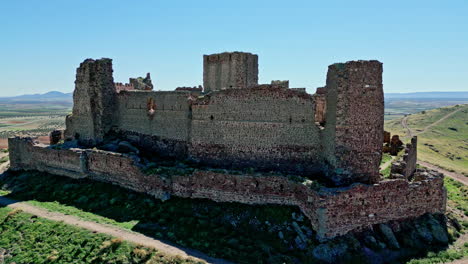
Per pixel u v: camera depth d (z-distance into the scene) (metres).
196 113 38.72
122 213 34.03
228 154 37.03
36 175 47.06
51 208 36.69
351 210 27.77
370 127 29.84
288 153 34.53
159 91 42.69
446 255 26.83
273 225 28.89
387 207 28.91
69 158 43.84
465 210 36.06
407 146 42.31
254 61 49.28
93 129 48.09
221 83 48.69
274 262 25.09
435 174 31.83
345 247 26.61
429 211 30.42
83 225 31.86
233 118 36.50
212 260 25.72
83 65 48.84
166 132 42.22
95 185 40.47
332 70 30.75
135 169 37.50
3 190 44.53
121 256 26.89
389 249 27.36
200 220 30.55
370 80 29.47
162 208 33.41
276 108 34.59
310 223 28.39
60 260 27.72
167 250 27.00
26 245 30.39
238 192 32.09
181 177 34.31
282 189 30.58
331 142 30.91
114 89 49.12
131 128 46.88
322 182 30.91
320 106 38.84
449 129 139.12
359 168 30.17
